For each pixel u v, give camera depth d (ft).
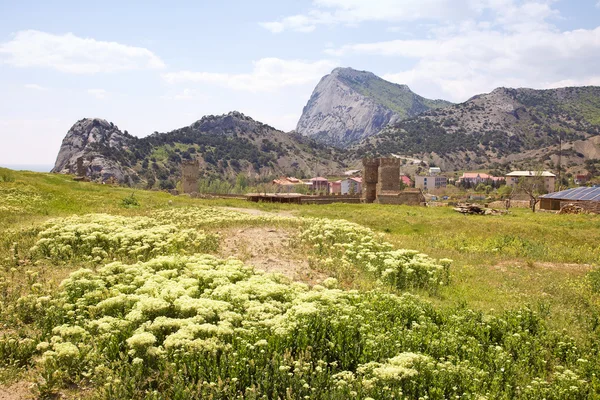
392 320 36.11
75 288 35.47
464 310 38.06
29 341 28.45
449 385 25.70
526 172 640.17
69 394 24.34
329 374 25.09
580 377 28.81
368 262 52.75
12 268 44.52
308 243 65.26
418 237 87.56
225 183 520.01
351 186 632.38
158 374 24.80
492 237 87.61
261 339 26.63
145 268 40.93
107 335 26.89
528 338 34.35
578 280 55.52
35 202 107.24
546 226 105.29
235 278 39.17
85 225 56.03
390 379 24.47
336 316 31.24
